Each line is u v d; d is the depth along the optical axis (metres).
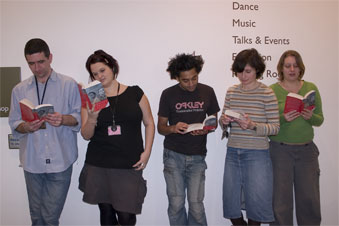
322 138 2.46
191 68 1.83
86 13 2.29
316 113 2.15
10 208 2.37
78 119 2.00
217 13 2.35
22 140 2.02
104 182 1.83
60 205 2.01
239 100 2.00
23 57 2.29
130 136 1.83
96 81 1.64
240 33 2.38
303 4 2.40
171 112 2.05
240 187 2.04
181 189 2.01
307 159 2.09
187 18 2.34
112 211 1.90
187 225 2.16
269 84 2.42
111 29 2.31
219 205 2.44
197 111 2.00
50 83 1.99
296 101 1.90
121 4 2.30
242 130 1.99
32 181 1.99
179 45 2.34
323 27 2.42
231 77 2.38
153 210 2.41
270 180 1.97
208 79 2.38
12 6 2.27
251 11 2.38
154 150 2.40
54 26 2.29
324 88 2.44
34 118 1.74
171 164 2.02
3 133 2.33
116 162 1.79
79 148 2.38
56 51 2.30
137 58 2.33
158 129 2.08
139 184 1.86
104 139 1.82
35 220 2.01
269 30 2.39
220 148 2.43
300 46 2.42
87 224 2.39
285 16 2.40
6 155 2.35
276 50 2.40
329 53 2.43
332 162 2.47
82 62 2.31
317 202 2.11
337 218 2.48
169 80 2.36
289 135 2.08
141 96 1.92
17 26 2.28
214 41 2.36
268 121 1.93
